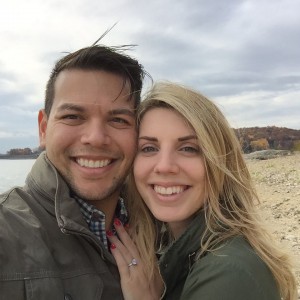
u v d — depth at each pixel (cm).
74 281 40
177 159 49
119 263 46
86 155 46
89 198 47
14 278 36
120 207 53
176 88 49
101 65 47
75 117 46
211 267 40
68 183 47
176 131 48
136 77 50
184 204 49
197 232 48
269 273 42
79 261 41
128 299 46
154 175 49
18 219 39
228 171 50
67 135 46
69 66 47
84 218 47
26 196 43
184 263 47
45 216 42
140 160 50
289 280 48
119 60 48
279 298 43
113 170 48
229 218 49
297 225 152
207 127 48
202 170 48
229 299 38
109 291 43
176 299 47
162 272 49
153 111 50
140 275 47
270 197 221
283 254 48
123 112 48
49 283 37
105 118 47
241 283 39
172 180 49
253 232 47
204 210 48
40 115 51
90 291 40
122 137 48
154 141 50
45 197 43
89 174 47
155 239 55
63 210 41
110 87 47
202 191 49
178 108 48
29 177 45
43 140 51
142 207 54
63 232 41
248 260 40
